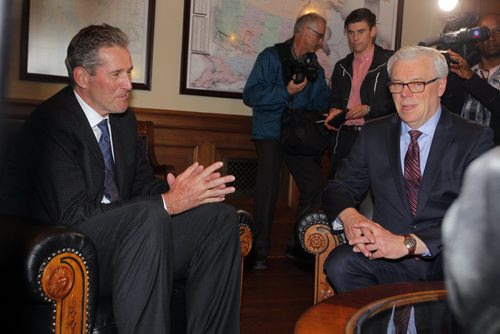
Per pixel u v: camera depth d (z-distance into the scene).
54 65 4.23
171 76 4.60
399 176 2.47
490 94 3.48
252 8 4.74
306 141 4.27
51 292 1.79
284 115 4.29
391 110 3.88
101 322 2.02
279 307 3.56
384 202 2.52
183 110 4.65
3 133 0.40
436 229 2.29
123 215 2.04
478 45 3.74
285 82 4.26
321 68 4.46
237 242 2.33
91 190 2.23
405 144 2.53
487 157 0.48
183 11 4.58
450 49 3.80
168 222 2.02
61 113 2.24
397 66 2.42
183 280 2.39
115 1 4.38
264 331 3.11
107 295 2.13
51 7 4.20
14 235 1.82
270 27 4.80
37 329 1.83
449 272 0.50
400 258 2.41
